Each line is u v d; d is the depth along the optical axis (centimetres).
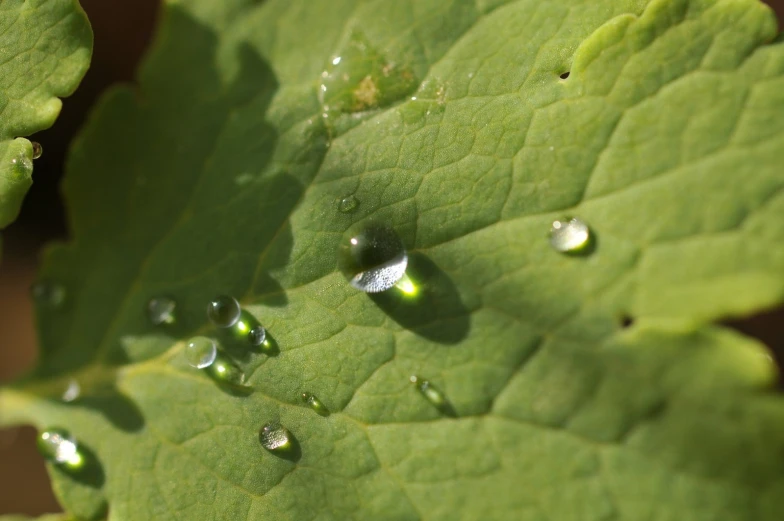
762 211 13
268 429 14
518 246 14
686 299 13
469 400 14
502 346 14
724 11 14
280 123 15
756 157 14
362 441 14
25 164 15
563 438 14
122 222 16
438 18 15
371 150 15
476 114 14
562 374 14
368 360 14
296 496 14
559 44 14
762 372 13
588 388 14
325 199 15
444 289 14
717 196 14
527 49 14
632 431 13
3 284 18
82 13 15
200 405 15
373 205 14
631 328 14
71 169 16
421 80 15
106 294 16
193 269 15
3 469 18
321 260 15
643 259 14
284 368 14
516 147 14
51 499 18
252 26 16
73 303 16
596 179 14
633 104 14
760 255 13
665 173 14
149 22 19
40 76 15
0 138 15
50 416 15
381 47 15
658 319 14
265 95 15
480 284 14
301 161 15
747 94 14
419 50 15
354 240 14
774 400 13
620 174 14
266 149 15
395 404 14
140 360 15
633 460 13
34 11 15
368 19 15
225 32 16
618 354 14
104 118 16
